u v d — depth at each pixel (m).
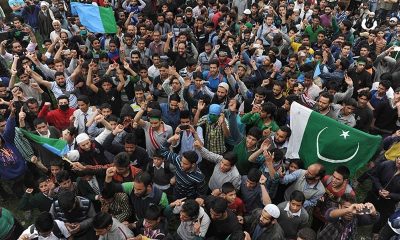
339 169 5.77
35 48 12.09
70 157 6.34
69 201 5.16
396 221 5.71
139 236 5.30
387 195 6.36
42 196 6.11
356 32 14.42
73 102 9.05
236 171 6.23
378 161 7.06
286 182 6.19
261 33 12.71
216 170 6.35
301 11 14.84
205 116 7.51
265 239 5.23
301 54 10.30
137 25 13.08
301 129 6.70
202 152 6.77
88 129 7.56
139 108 8.22
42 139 6.80
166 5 14.80
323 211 6.06
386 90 8.47
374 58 11.05
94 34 12.37
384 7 16.53
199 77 8.62
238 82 8.94
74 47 11.59
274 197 6.47
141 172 5.68
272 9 13.15
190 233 5.41
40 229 4.96
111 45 11.27
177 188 6.30
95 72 9.56
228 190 5.73
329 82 8.69
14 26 13.07
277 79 9.60
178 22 12.66
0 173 6.98
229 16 13.93
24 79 8.91
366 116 8.08
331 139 6.48
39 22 14.59
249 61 10.35
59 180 5.73
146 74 9.60
